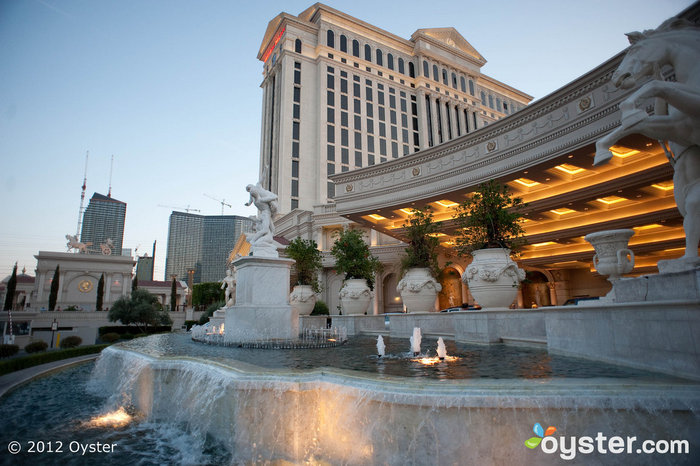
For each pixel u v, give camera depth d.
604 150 5.27
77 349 14.84
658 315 4.54
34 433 5.77
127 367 7.79
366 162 62.16
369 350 8.65
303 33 63.09
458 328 10.66
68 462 4.66
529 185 23.22
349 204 28.00
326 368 5.18
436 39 75.00
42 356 12.32
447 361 6.39
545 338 8.38
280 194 55.25
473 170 21.88
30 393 8.52
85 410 7.11
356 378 4.49
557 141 18.09
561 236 24.02
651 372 4.61
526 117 19.44
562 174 21.08
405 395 3.91
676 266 4.99
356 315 16.28
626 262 7.06
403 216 28.66
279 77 63.12
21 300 59.12
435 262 13.99
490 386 3.80
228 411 5.00
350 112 62.81
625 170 19.11
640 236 24.56
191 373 6.05
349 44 65.75
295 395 4.65
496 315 9.52
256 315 10.13
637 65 5.44
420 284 13.26
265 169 11.65
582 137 17.00
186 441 5.46
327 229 43.47
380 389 4.11
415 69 72.56
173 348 9.05
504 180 21.33
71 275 50.34
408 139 68.19
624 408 3.49
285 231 49.09
